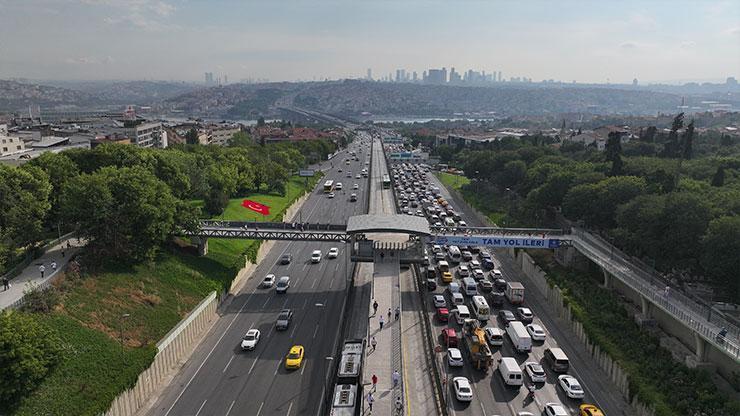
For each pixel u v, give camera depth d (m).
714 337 78.19
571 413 76.31
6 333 65.75
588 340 96.19
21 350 65.94
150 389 83.69
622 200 133.00
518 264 149.38
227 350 97.62
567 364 87.19
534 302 121.38
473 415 75.00
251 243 152.88
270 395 82.56
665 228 107.81
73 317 84.75
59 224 115.94
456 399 78.69
